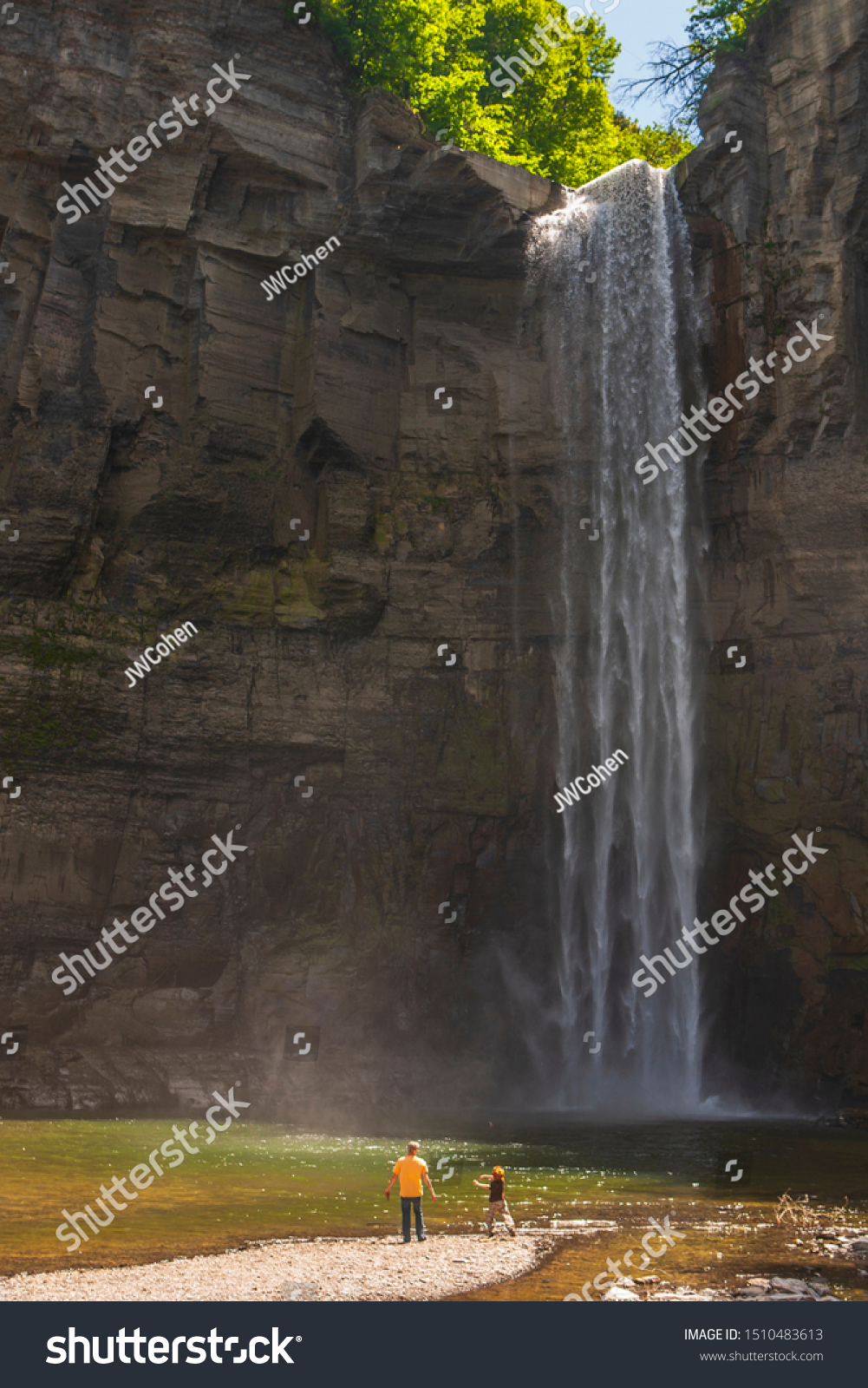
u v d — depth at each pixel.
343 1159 23.03
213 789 36.53
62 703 34.03
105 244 36.62
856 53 37.97
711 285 39.88
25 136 35.88
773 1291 12.93
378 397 40.31
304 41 39.19
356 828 38.06
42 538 34.66
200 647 37.03
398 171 38.38
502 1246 15.11
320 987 35.66
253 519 38.53
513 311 41.78
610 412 40.88
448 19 45.12
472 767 39.44
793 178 38.75
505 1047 37.47
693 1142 26.80
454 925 38.38
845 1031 34.56
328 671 38.72
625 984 39.16
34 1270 13.44
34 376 35.50
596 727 40.34
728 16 45.00
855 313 37.81
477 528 40.72
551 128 48.62
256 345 38.84
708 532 40.47
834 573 37.25
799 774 37.19
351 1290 12.83
